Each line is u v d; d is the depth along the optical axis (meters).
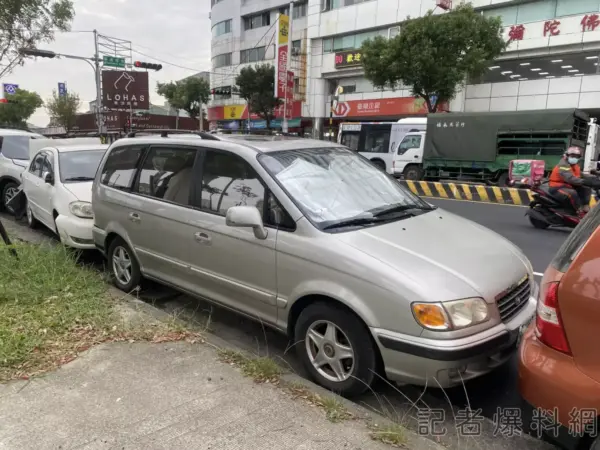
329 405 2.82
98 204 5.27
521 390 2.33
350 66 32.66
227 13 45.31
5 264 5.03
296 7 38.91
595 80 23.31
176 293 5.27
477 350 2.76
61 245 5.91
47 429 2.55
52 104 50.81
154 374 3.13
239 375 3.15
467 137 17.58
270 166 3.71
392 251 3.07
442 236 3.41
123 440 2.47
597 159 18.31
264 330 4.23
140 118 39.94
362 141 21.52
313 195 3.59
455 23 20.58
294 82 36.12
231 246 3.73
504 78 26.41
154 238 4.50
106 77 29.25
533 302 3.31
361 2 31.84
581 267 2.12
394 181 4.36
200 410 2.75
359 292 2.96
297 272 3.28
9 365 3.19
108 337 3.65
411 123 20.06
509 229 9.05
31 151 9.60
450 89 21.77
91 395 2.88
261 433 2.55
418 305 2.74
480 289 2.87
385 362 2.90
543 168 15.18
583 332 2.10
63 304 4.21
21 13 10.11
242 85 37.44
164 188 4.47
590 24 22.70
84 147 7.50
